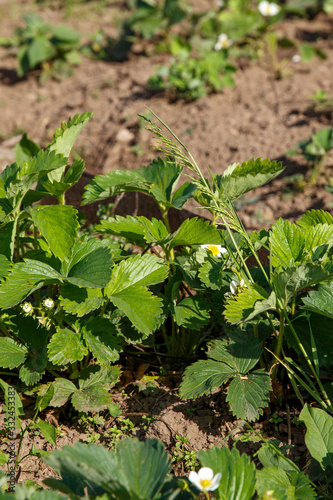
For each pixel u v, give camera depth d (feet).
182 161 8.10
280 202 12.84
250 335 7.86
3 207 7.73
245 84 17.83
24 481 7.31
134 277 7.72
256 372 7.47
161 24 20.18
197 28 21.21
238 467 5.81
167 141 7.75
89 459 5.55
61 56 20.24
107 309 8.36
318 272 6.75
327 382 8.02
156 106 17.10
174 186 8.70
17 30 20.59
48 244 7.60
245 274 8.44
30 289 7.14
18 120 17.49
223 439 7.36
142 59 20.18
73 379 8.42
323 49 19.65
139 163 14.52
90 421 8.14
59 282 7.47
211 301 9.02
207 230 7.79
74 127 8.03
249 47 19.53
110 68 20.02
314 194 12.89
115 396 8.62
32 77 20.29
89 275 7.20
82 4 25.62
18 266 7.29
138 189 8.44
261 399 7.06
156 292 8.64
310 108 16.07
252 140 14.89
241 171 8.24
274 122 15.61
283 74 18.17
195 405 8.24
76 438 7.98
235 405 7.02
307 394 8.16
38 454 7.30
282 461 6.92
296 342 7.72
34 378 7.54
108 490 5.47
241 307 7.16
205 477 5.64
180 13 20.21
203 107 16.74
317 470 6.97
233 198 8.63
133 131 15.98
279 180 13.55
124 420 8.13
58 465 5.30
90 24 23.57
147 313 7.29
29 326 7.95
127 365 9.14
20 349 7.86
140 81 18.57
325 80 17.66
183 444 7.75
